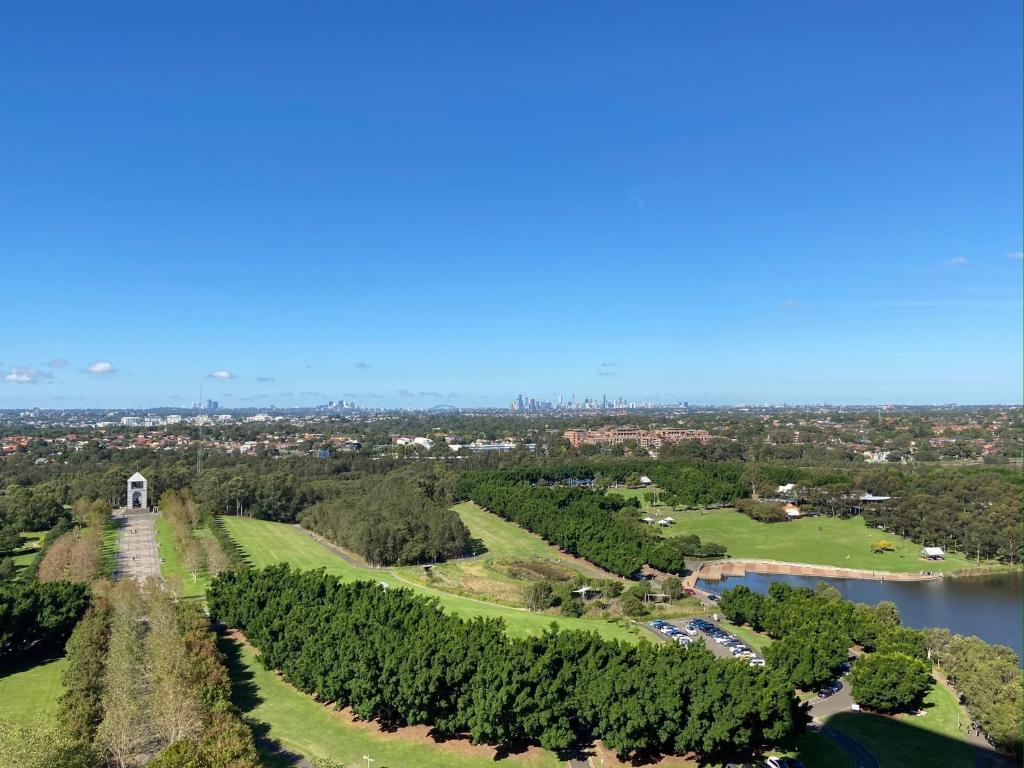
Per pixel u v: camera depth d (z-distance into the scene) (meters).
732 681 86.00
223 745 70.75
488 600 164.62
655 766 86.44
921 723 99.88
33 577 168.75
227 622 132.00
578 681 89.12
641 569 199.25
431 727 96.25
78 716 83.31
